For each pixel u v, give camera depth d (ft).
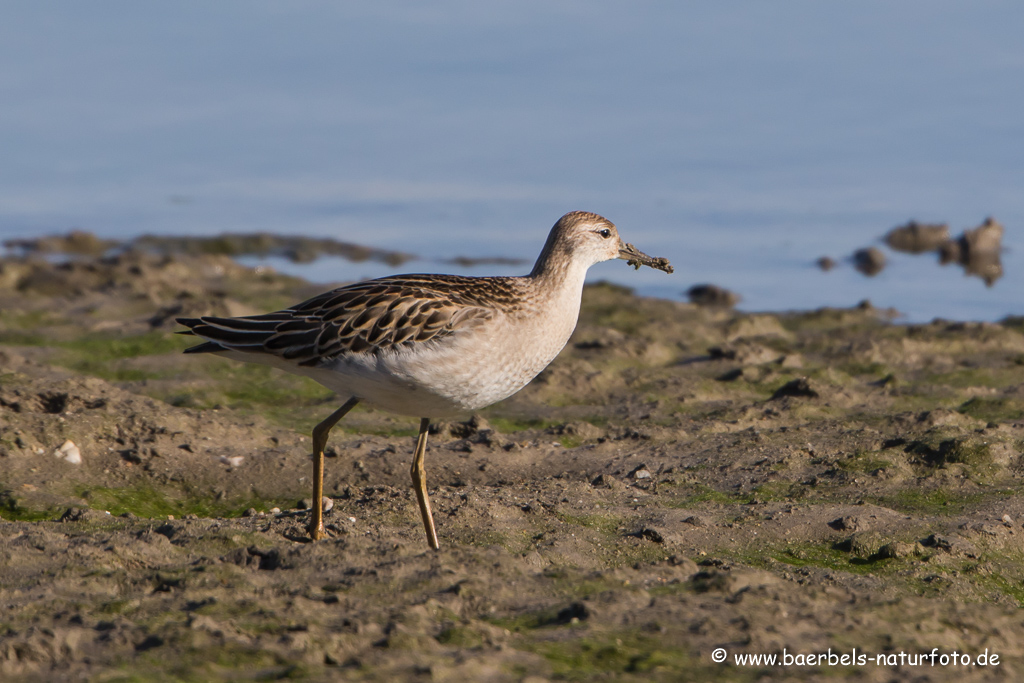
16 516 38.14
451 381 34.63
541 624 27.04
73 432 44.19
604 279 95.71
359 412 54.29
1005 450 43.42
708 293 92.22
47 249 107.45
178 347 65.57
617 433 50.03
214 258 99.66
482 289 36.24
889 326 76.69
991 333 69.51
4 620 26.50
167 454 44.09
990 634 27.40
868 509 38.34
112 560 30.99
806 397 55.36
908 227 109.81
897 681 24.14
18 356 60.44
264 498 42.01
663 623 26.78
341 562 30.55
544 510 37.52
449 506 37.27
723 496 40.57
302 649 24.43
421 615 26.61
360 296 35.04
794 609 27.94
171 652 24.23
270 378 60.03
